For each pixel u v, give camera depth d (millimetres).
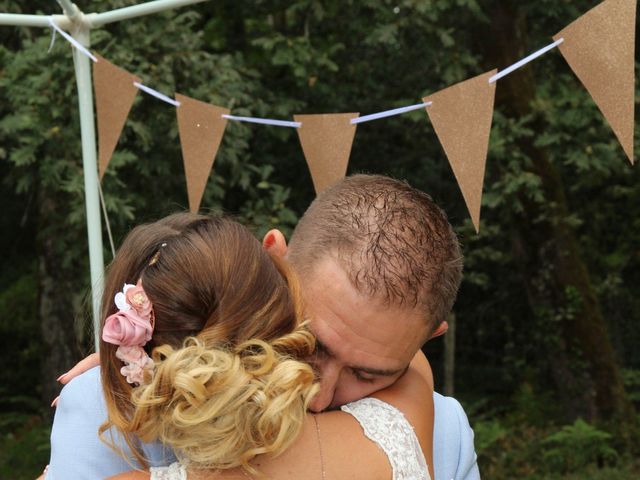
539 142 5793
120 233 5004
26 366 9047
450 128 1730
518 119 6395
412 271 1243
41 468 6953
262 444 1120
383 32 5289
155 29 4871
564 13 6035
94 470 1252
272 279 1212
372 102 6547
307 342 1201
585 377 7543
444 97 1739
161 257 1217
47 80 4660
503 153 5891
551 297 7477
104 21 2236
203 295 1181
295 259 1312
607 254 9336
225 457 1110
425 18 5520
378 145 7363
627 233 9195
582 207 8969
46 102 4652
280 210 5234
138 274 1245
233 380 1098
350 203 1305
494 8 6328
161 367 1118
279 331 1199
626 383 8188
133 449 1191
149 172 5043
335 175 1883
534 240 7367
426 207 1320
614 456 6984
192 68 4969
